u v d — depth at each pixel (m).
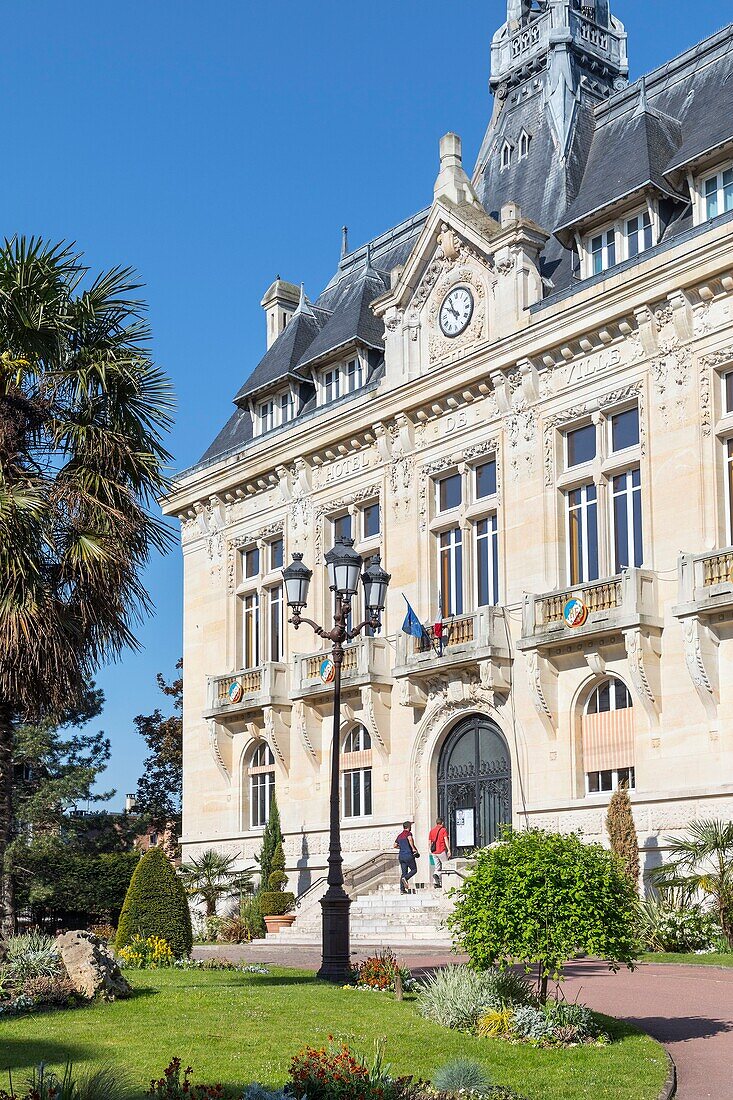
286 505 41.91
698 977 21.33
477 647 33.03
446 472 36.38
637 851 28.73
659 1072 13.74
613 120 38.56
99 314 20.73
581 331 32.12
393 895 32.56
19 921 47.41
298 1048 14.47
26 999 16.75
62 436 20.02
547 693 31.73
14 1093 11.88
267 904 36.81
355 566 21.97
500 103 42.53
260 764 42.12
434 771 35.50
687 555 28.75
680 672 29.02
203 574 45.44
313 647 40.25
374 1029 15.58
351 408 38.94
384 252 46.09
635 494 31.38
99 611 19.66
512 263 34.41
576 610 30.72
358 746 38.62
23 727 49.97
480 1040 15.19
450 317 36.38
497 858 16.19
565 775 31.34
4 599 18.42
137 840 62.41
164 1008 16.81
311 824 39.09
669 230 31.86
